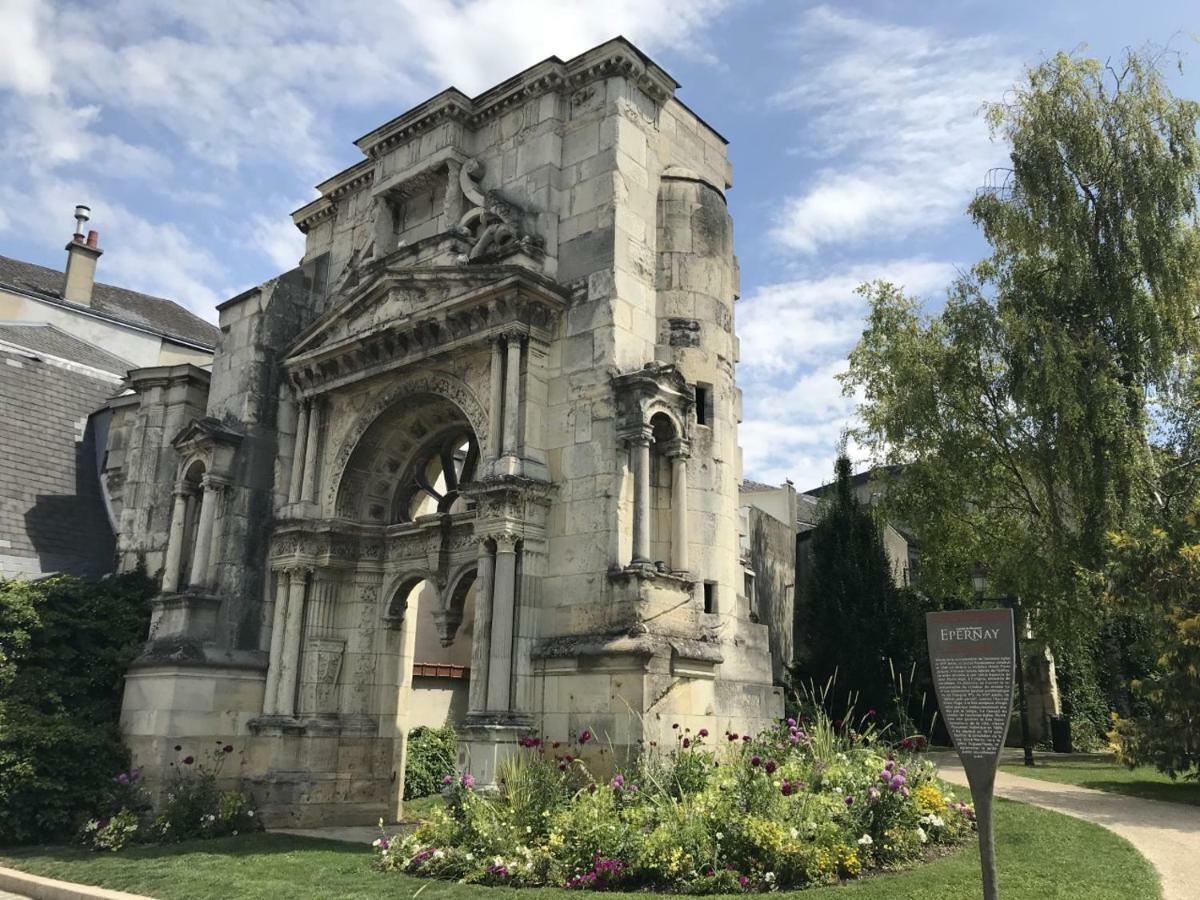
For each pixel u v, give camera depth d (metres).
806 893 9.66
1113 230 24.36
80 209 36.56
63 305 33.88
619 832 11.29
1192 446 25.92
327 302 23.38
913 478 27.91
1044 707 30.55
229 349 23.09
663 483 16.62
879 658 29.03
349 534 20.75
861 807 11.53
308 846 15.70
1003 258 26.78
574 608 15.75
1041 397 23.53
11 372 27.20
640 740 14.04
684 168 19.28
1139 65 25.44
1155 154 24.17
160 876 13.11
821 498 33.91
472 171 19.70
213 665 19.72
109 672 20.72
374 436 20.81
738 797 11.38
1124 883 9.91
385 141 21.62
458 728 15.41
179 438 22.06
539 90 19.16
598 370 16.62
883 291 30.61
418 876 12.07
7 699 19.06
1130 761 17.98
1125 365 24.27
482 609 15.95
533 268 17.66
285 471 22.09
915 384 26.83
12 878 14.06
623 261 17.30
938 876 10.16
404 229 21.69
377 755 20.02
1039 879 10.07
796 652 35.06
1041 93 25.66
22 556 23.38
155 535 23.62
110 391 29.81
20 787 17.36
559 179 18.55
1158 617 18.20
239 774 19.66
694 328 18.05
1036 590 24.14
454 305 17.70
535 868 11.34
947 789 14.75
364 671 20.36
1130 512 22.83
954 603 31.27
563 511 16.42
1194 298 24.20
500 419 16.89
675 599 15.80
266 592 21.14
